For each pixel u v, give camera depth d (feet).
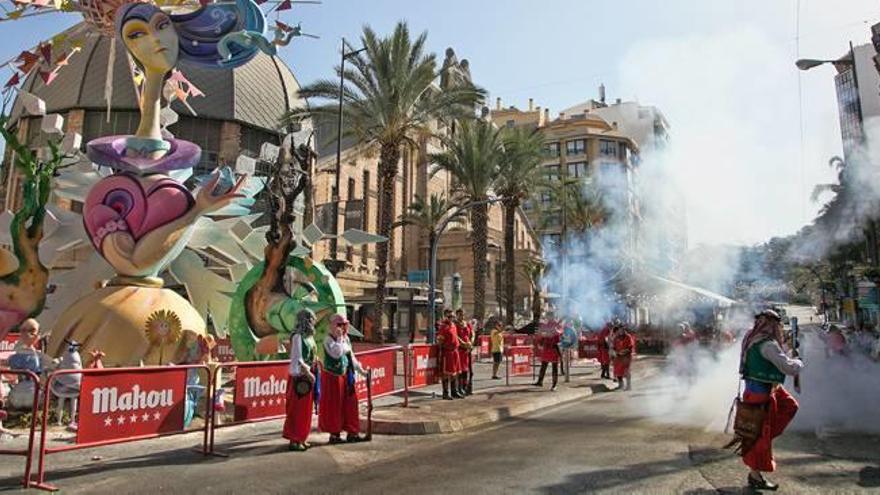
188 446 26.94
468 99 83.35
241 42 43.60
